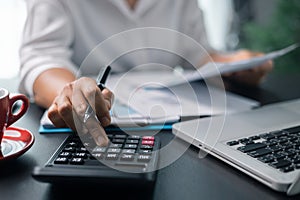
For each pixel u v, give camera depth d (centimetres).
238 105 67
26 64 79
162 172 43
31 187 40
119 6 101
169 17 109
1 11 161
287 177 39
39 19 91
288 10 159
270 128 53
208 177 42
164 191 39
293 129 52
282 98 74
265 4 197
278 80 88
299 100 70
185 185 41
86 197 38
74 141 47
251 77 83
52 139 53
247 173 42
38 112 66
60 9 95
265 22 198
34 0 92
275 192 39
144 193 39
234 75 84
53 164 41
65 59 88
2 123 45
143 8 104
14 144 48
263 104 71
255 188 40
